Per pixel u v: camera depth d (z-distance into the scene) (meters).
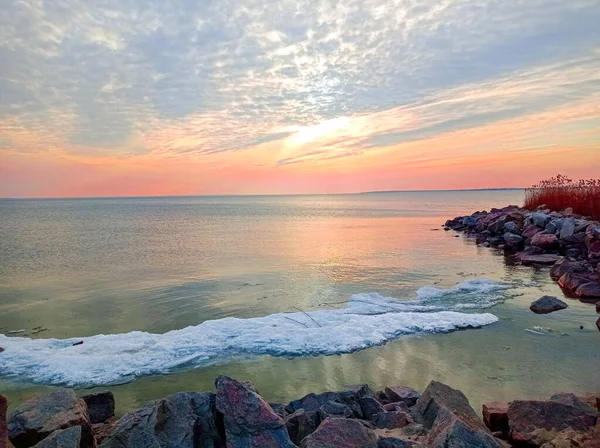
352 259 26.27
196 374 9.72
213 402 6.64
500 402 7.55
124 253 30.84
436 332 12.02
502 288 17.28
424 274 21.09
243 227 54.12
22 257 29.28
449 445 5.27
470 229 41.19
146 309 15.73
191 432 6.01
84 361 10.39
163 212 105.56
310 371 9.74
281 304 15.95
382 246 32.28
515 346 10.95
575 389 8.53
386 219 64.25
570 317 13.23
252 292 18.02
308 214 86.88
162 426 6.09
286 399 8.48
